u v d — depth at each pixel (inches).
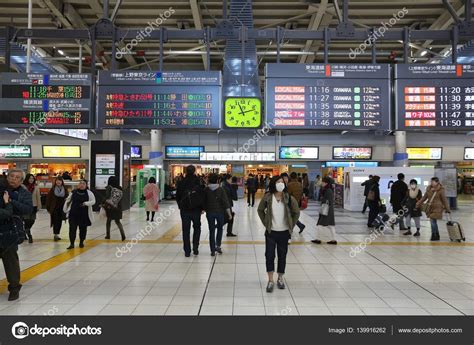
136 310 172.9
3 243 182.2
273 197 209.5
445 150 931.3
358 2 503.5
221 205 299.0
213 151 941.2
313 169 977.5
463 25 312.0
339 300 188.2
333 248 320.8
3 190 183.5
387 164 953.5
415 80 310.2
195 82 313.6
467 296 195.6
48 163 975.6
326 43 313.9
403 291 203.2
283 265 206.8
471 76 309.0
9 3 517.3
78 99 312.2
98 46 639.8
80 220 313.1
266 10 537.0
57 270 242.4
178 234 391.5
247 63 339.9
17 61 493.4
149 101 313.1
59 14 514.9
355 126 310.3
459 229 350.9
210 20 568.1
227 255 290.2
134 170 964.0
